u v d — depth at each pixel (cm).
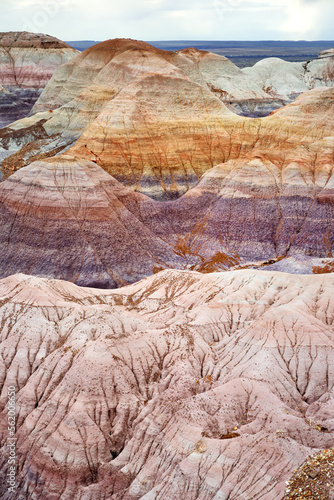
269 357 4375
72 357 4444
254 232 8188
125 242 7588
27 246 7406
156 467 3612
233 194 8606
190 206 8881
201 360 4538
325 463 3098
